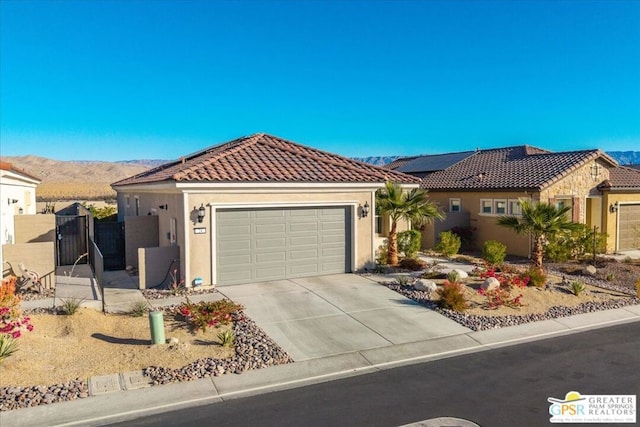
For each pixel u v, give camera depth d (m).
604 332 11.47
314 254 16.48
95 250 15.83
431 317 12.22
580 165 22.12
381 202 18.00
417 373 8.96
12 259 14.30
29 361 8.77
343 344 10.37
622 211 24.03
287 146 20.05
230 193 14.94
